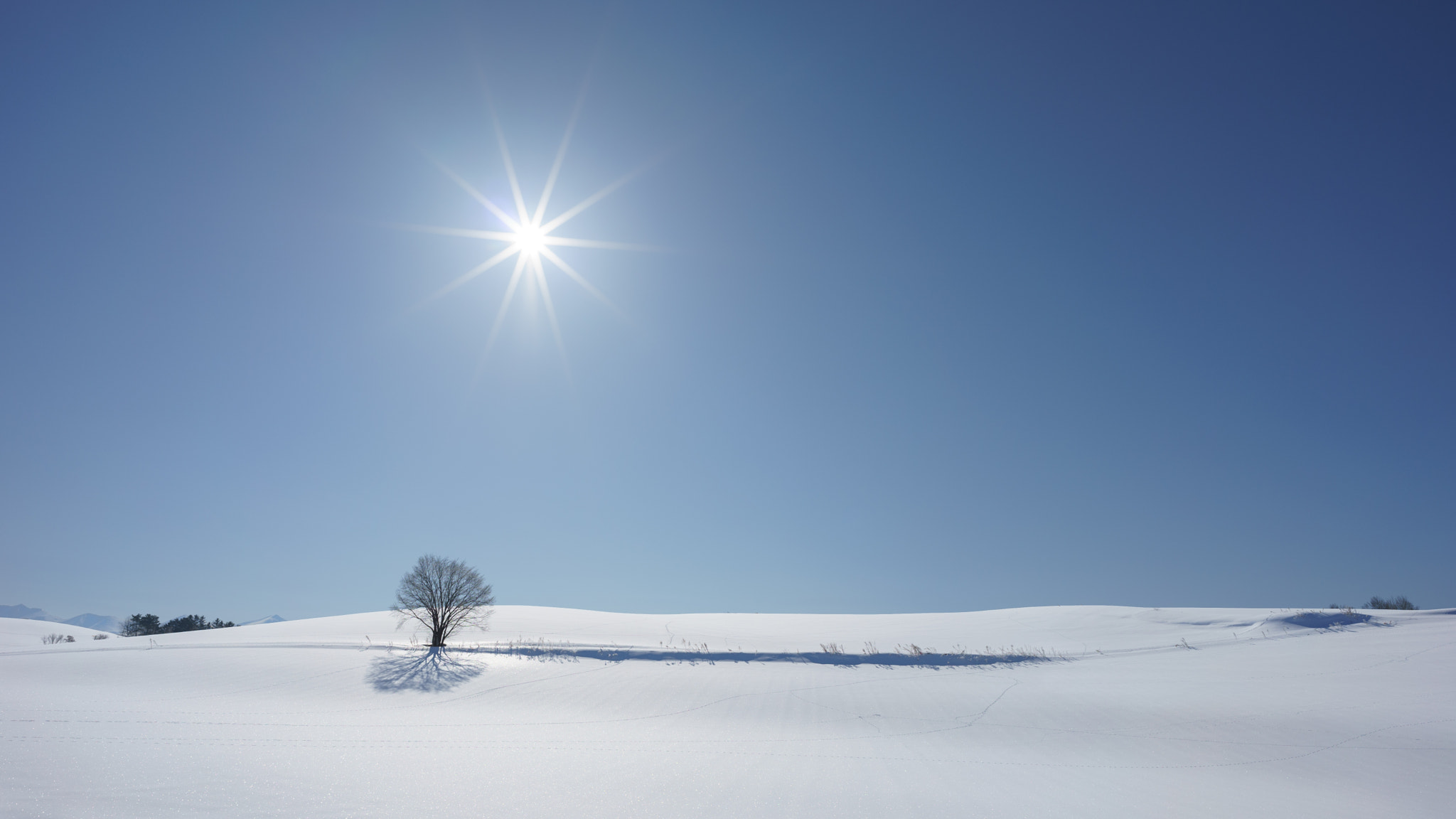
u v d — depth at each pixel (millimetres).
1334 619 41031
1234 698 24422
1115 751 18141
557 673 30078
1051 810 12211
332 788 11648
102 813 9570
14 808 9594
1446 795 14391
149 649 34844
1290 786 14922
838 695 26094
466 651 34750
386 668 30719
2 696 22219
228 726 18078
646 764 14969
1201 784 14844
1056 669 32188
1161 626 46281
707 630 50594
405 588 38188
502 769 13961
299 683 27812
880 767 15578
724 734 19797
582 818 10773
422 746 16203
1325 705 23000
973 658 34250
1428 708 22359
